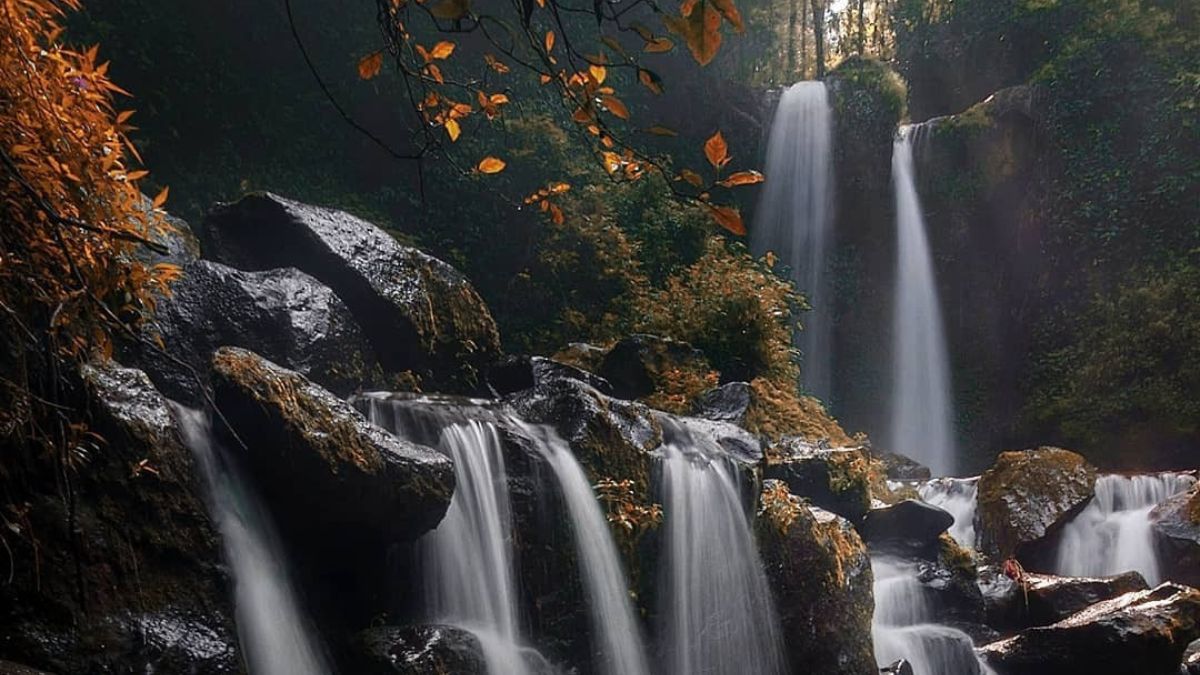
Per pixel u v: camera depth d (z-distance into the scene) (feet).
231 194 38.22
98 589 12.65
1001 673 26.86
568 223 42.19
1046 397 60.29
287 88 41.57
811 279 64.69
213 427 15.56
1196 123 57.72
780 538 22.67
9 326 12.26
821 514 24.38
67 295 10.52
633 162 8.09
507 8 46.16
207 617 13.64
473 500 18.33
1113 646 25.86
